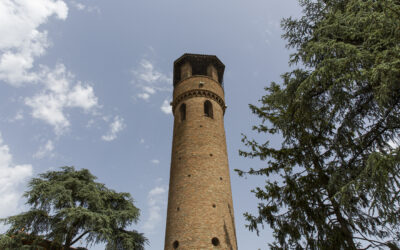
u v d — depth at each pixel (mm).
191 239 19875
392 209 8328
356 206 11758
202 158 24656
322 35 11555
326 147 13289
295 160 14023
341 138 11820
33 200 20469
